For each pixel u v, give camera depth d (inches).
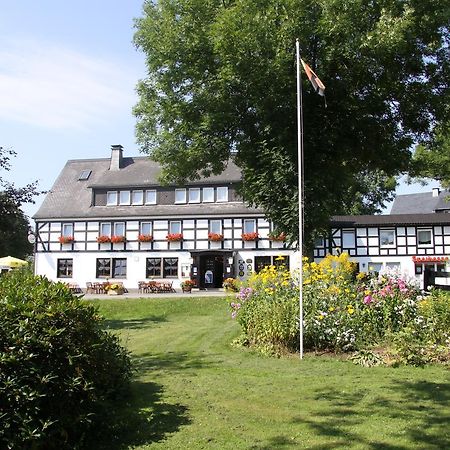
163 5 775.1
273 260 1472.7
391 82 687.7
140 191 1604.3
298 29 605.6
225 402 236.5
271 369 308.2
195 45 712.4
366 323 360.2
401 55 662.5
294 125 657.0
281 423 203.9
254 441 183.9
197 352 382.9
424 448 172.9
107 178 1658.5
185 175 889.5
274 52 620.7
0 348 158.2
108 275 1573.6
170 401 239.5
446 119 728.3
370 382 267.3
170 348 409.7
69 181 1749.5
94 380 195.0
